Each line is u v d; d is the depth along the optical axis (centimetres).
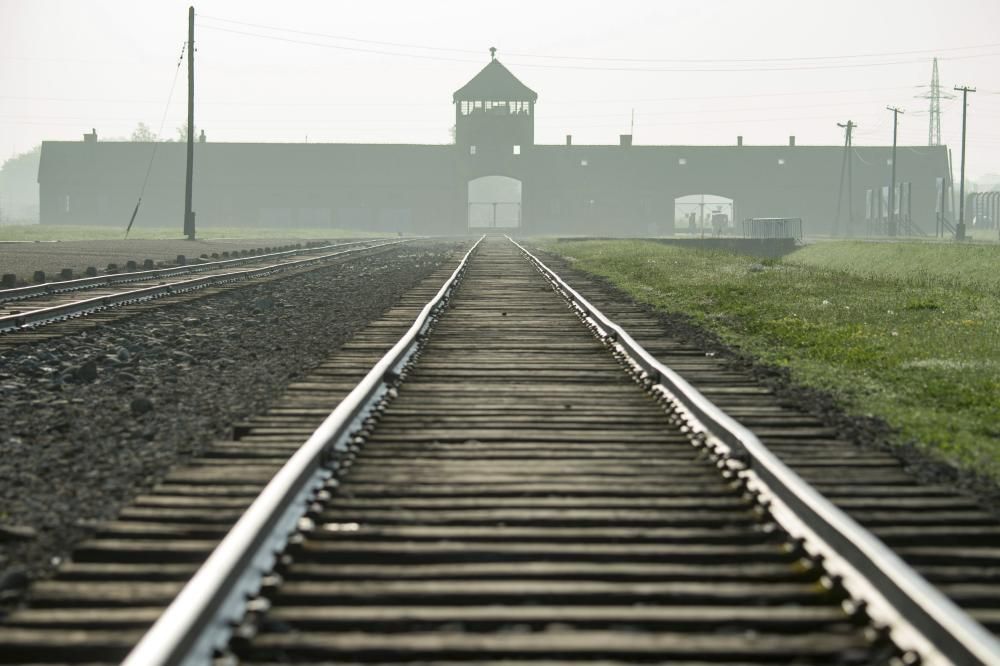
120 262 3631
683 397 959
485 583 504
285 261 4006
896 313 2136
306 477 663
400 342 1328
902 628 433
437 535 579
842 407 1071
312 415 964
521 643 427
